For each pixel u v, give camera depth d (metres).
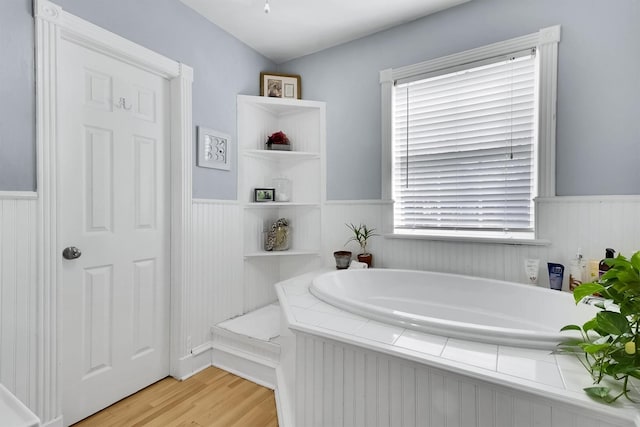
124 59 1.77
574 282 1.78
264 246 2.77
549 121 1.90
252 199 2.66
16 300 1.33
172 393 1.85
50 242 1.43
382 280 2.29
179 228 2.02
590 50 1.80
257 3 2.11
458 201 2.29
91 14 1.57
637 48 1.69
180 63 2.03
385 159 2.49
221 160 2.33
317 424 1.30
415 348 1.11
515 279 2.03
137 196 1.87
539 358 1.04
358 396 1.19
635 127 1.70
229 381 1.99
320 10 2.22
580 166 1.83
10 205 1.31
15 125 1.33
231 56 2.47
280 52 2.79
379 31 2.50
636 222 1.69
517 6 2.01
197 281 2.14
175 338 2.02
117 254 1.77
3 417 0.66
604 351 0.90
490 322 1.93
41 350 1.40
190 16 2.12
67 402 1.56
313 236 2.79
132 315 1.84
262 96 2.67
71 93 1.56
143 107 1.89
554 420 0.88
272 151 2.61
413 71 2.37
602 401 0.82
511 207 2.11
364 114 2.59
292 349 1.47
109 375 1.73
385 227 2.50
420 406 1.07
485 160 2.19
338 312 1.50
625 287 0.85
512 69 2.08
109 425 1.58
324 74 2.76
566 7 1.86
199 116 2.17
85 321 1.63
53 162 1.44
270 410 1.69
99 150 1.68
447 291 2.11
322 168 2.75
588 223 1.81
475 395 0.98
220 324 2.27
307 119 2.82
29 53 1.37
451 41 2.23
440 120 2.34
